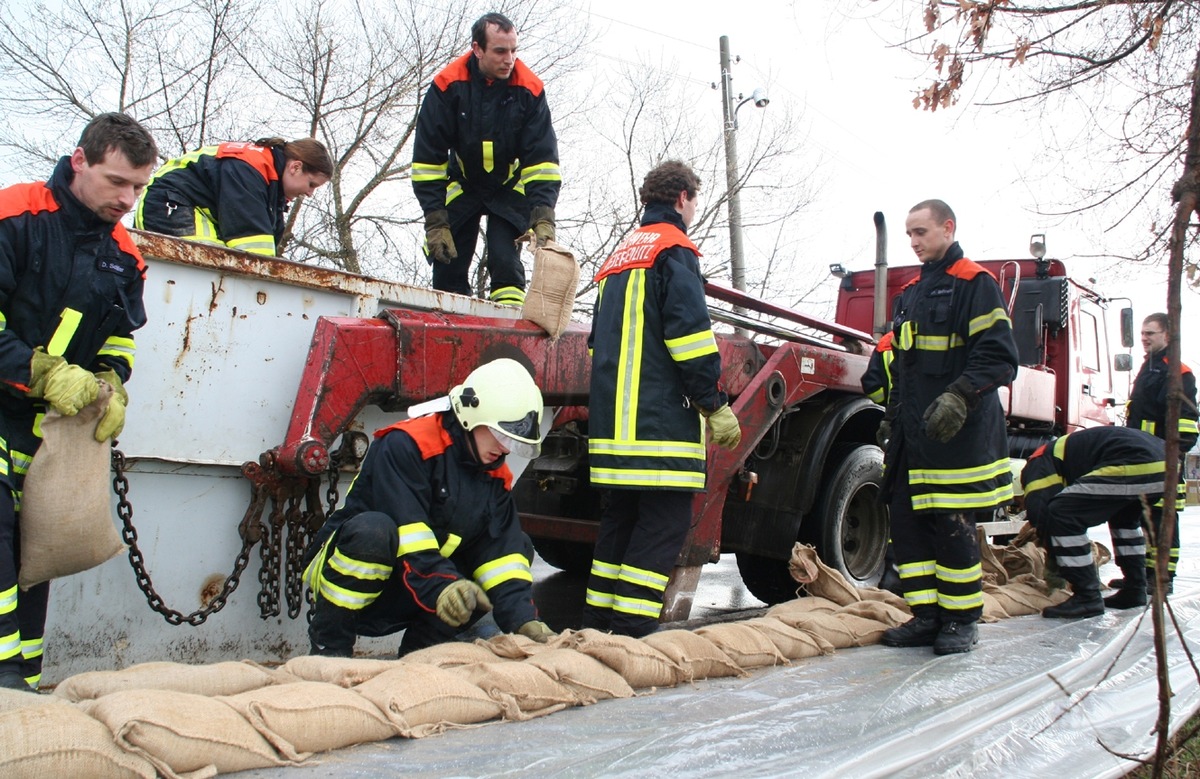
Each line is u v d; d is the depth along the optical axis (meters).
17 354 2.28
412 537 2.74
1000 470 3.92
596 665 2.69
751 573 5.44
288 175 3.96
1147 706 3.05
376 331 3.12
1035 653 3.71
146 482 2.81
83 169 2.37
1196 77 2.04
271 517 3.03
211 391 2.89
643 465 3.31
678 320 3.29
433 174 4.46
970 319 3.76
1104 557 6.68
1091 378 8.06
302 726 2.03
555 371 3.71
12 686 2.19
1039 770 2.42
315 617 2.82
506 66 4.30
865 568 5.38
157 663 2.29
